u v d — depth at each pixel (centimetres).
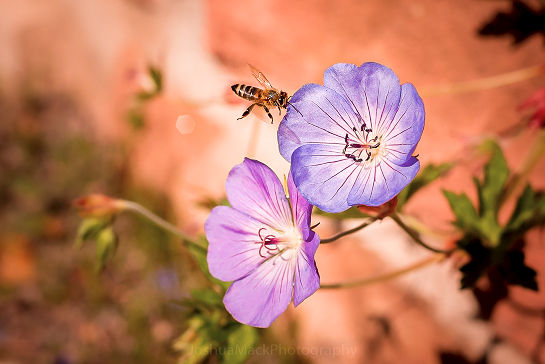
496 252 32
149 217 35
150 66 41
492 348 35
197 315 32
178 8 45
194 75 43
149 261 58
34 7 65
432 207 36
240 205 29
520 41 35
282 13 39
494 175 32
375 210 29
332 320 39
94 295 64
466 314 35
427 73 36
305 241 28
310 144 29
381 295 37
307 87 29
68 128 70
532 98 34
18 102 73
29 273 70
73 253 69
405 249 37
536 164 34
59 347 63
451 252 32
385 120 29
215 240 29
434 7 36
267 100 33
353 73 29
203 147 44
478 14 36
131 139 54
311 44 39
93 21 57
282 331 41
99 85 60
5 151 76
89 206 35
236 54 41
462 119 36
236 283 29
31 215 72
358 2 37
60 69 65
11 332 66
